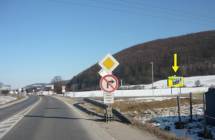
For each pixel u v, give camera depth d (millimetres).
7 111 33219
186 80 125062
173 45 172500
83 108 36219
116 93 87875
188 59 155750
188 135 16625
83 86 162000
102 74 19547
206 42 168750
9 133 15742
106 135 14961
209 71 140000
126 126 18391
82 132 16047
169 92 87875
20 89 136625
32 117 25078
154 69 150000
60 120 22438
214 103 19766
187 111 29766
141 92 88625
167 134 14219
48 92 162000
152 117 26359
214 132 17422
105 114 21109
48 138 14125
